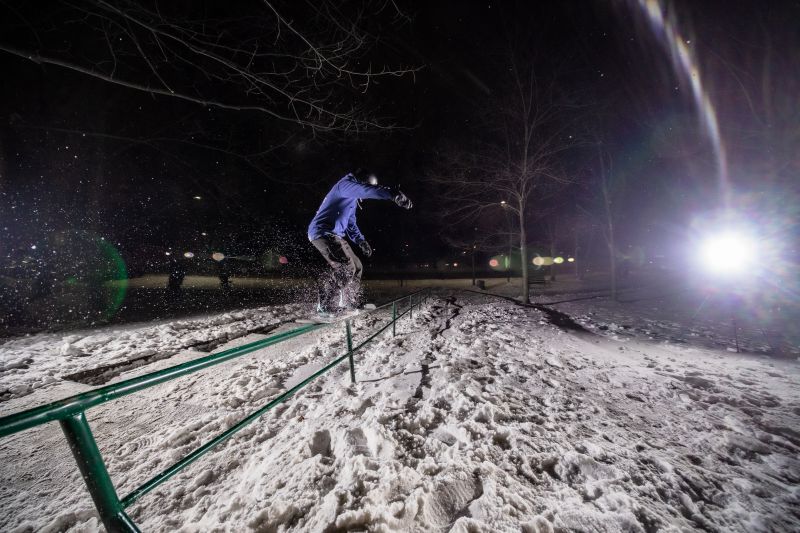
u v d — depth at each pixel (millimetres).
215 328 7766
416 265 46688
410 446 2719
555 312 11641
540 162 13688
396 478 2242
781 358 6277
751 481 2525
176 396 4059
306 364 5254
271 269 31578
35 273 11859
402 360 5250
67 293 13398
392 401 3605
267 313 9938
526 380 4504
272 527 1943
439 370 4594
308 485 2291
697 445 3023
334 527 1882
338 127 8438
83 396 1260
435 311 11102
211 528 1975
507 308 12141
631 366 5492
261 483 2359
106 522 1324
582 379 4684
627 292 18016
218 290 17438
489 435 2871
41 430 3297
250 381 4508
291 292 16906
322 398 3910
